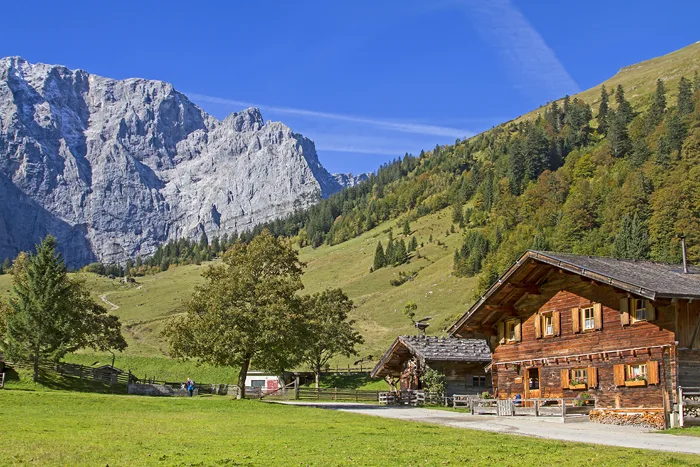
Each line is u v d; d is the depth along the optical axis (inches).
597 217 7549.2
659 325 1444.4
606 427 1432.1
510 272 1731.1
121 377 3284.9
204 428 1314.0
